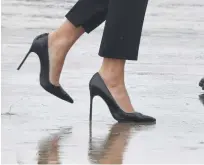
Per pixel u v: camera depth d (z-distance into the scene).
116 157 10.49
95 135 11.86
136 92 15.40
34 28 25.12
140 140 11.57
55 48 13.69
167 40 23.41
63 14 29.05
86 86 15.91
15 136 11.64
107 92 13.13
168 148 11.08
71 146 11.09
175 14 30.19
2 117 12.95
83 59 19.62
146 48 21.72
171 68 18.52
